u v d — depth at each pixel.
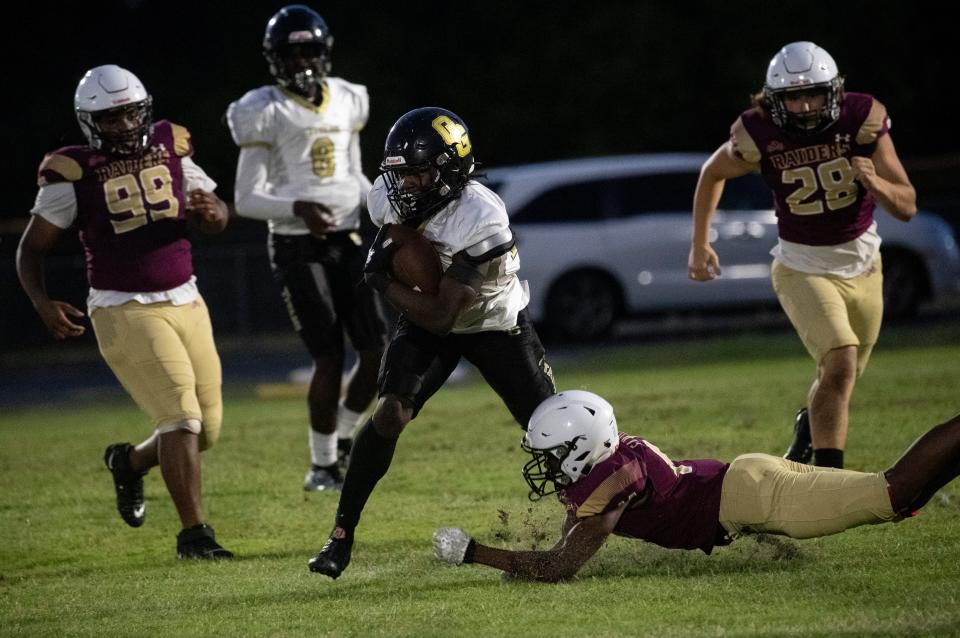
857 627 14.38
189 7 78.00
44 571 20.66
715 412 32.22
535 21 76.31
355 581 18.38
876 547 18.16
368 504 23.92
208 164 74.12
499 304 18.58
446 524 21.86
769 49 75.00
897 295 55.25
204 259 59.00
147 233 21.36
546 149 76.94
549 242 53.59
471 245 17.73
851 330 22.14
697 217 23.70
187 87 76.06
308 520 23.31
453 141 17.70
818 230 22.39
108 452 22.64
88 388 52.94
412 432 32.25
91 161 21.25
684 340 54.78
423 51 76.38
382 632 15.41
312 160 26.33
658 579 17.16
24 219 75.56
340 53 74.62
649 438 28.75
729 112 76.25
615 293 54.31
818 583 16.45
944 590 15.71
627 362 47.59
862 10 75.19
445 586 17.70
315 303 26.08
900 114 77.69
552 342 54.44
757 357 45.97
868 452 25.50
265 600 17.53
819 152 22.05
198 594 18.17
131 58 79.06
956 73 77.75
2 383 55.97
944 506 20.55
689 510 17.12
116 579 19.69
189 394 21.19
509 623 15.45
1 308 59.75
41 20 77.88
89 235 21.33
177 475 20.92
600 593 16.59
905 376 36.28
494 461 27.47
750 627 14.70
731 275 54.28
